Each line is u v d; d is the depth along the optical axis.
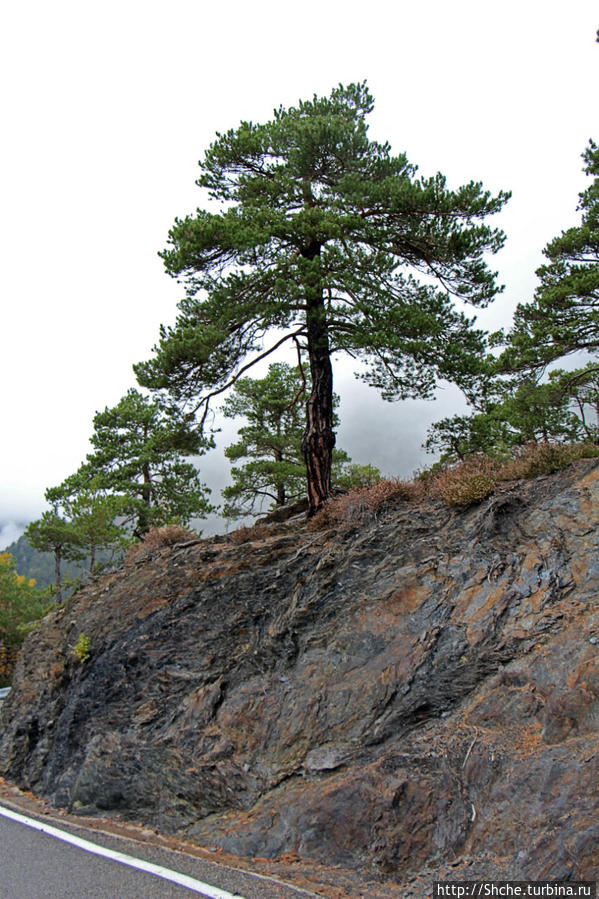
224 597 11.27
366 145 13.88
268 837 6.86
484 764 6.27
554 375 24.09
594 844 4.92
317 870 6.15
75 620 14.13
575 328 17.61
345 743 7.54
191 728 9.21
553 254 17.98
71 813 9.37
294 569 10.91
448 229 12.57
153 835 7.88
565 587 7.86
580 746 5.80
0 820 8.90
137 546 16.03
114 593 13.71
